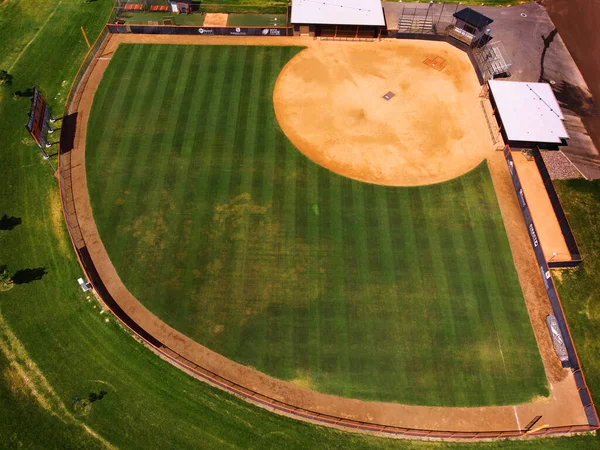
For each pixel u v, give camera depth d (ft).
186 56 182.39
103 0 203.41
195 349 118.21
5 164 150.51
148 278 128.77
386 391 113.60
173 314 123.24
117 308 123.85
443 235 138.10
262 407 111.04
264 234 136.67
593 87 177.47
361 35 192.95
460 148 158.20
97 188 145.69
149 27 188.44
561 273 132.67
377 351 118.62
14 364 114.62
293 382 114.32
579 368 115.24
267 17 199.82
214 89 171.53
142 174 148.77
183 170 149.69
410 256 133.80
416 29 194.80
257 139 157.99
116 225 138.10
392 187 147.74
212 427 107.76
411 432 108.37
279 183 147.33
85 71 176.76
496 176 151.43
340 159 153.89
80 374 113.70
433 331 121.80
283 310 124.06
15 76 174.40
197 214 140.36
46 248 133.28
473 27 185.98
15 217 139.03
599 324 124.77
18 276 127.95
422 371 116.37
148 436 105.91
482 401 113.09
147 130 159.43
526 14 202.49
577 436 109.40
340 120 164.66
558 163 155.74
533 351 119.85
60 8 198.90
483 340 120.88
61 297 124.98
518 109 158.30
